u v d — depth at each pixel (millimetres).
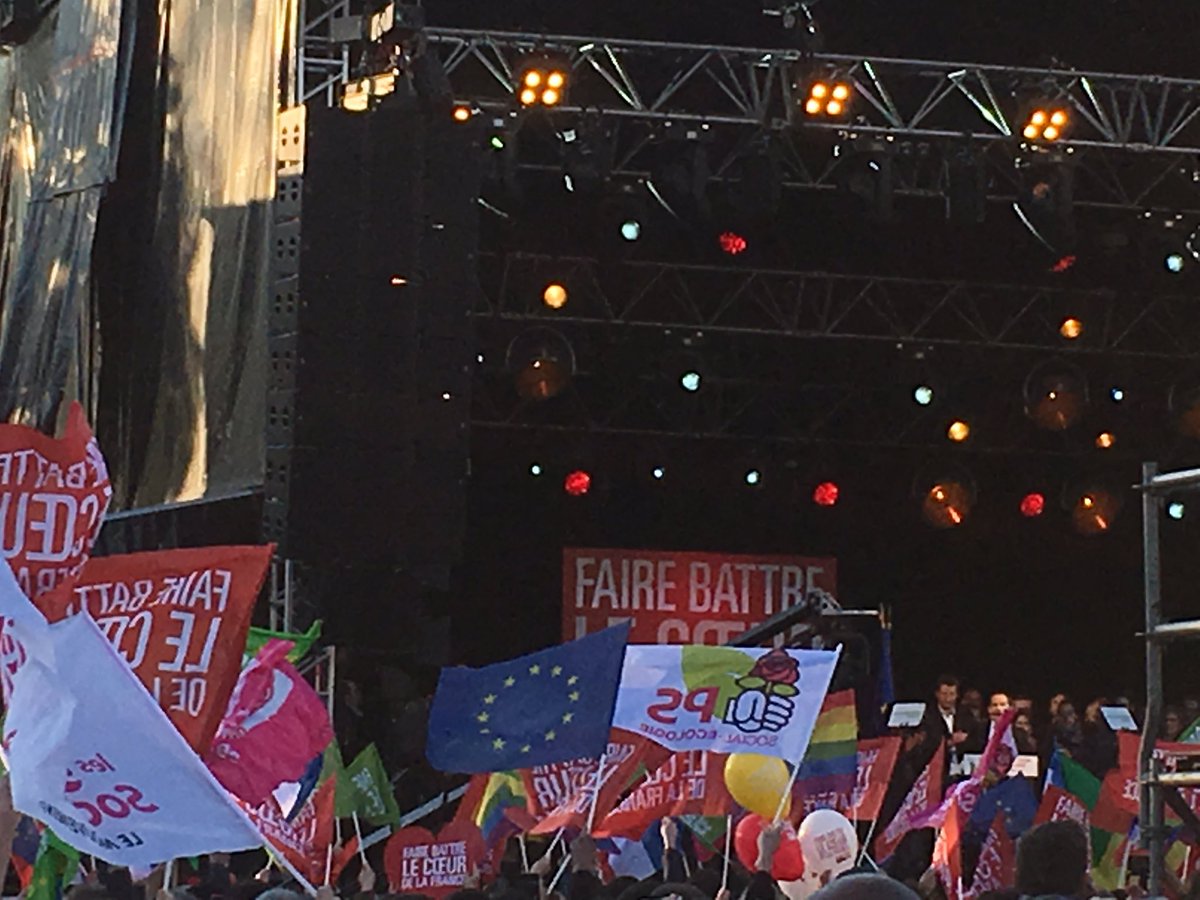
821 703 8789
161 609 5688
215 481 13414
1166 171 19188
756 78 18141
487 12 18062
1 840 5324
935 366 21672
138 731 5324
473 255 12992
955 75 17891
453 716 8188
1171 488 6734
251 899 8812
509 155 17750
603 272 20422
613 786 9383
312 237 12695
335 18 13859
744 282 20719
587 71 18375
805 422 22016
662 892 6625
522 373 20531
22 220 15453
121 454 14305
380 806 10383
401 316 12773
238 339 13383
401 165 12875
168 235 14086
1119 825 10289
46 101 15219
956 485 22281
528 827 9883
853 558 22547
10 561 5441
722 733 8805
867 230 20141
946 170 18250
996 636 22922
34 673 5320
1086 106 19031
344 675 12938
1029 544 22859
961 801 10102
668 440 21875
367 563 12555
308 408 12562
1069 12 18203
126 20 14141
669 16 18203
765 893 8508
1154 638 6746
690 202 19328
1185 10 18125
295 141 12844
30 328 14727
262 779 7430
